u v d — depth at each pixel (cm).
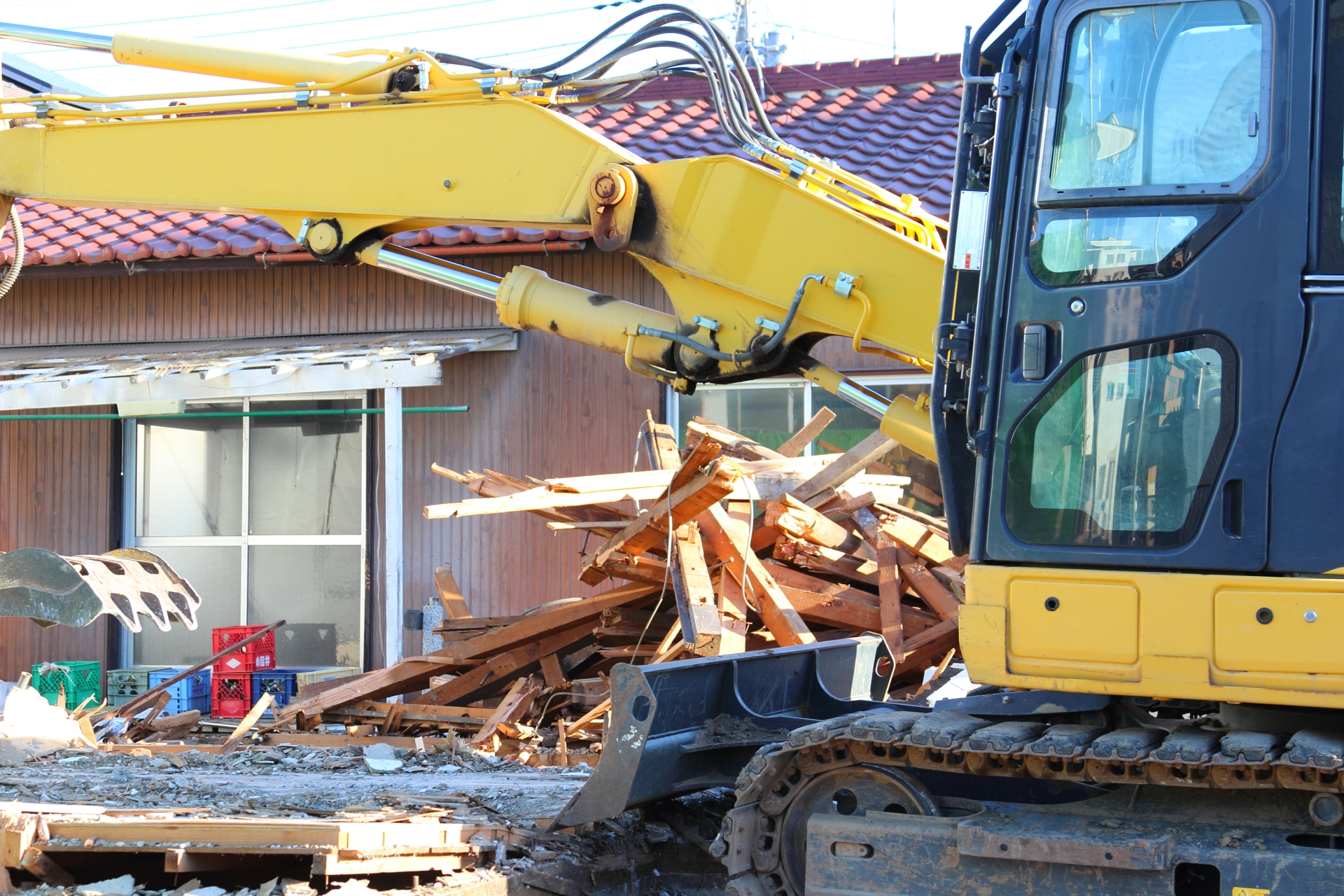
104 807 533
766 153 549
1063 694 444
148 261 1261
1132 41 418
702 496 738
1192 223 409
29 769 689
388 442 1056
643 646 900
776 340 529
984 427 430
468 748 782
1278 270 398
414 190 602
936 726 448
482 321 1223
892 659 762
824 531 880
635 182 556
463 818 541
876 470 1135
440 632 972
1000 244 434
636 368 578
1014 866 428
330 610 1291
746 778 477
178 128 642
